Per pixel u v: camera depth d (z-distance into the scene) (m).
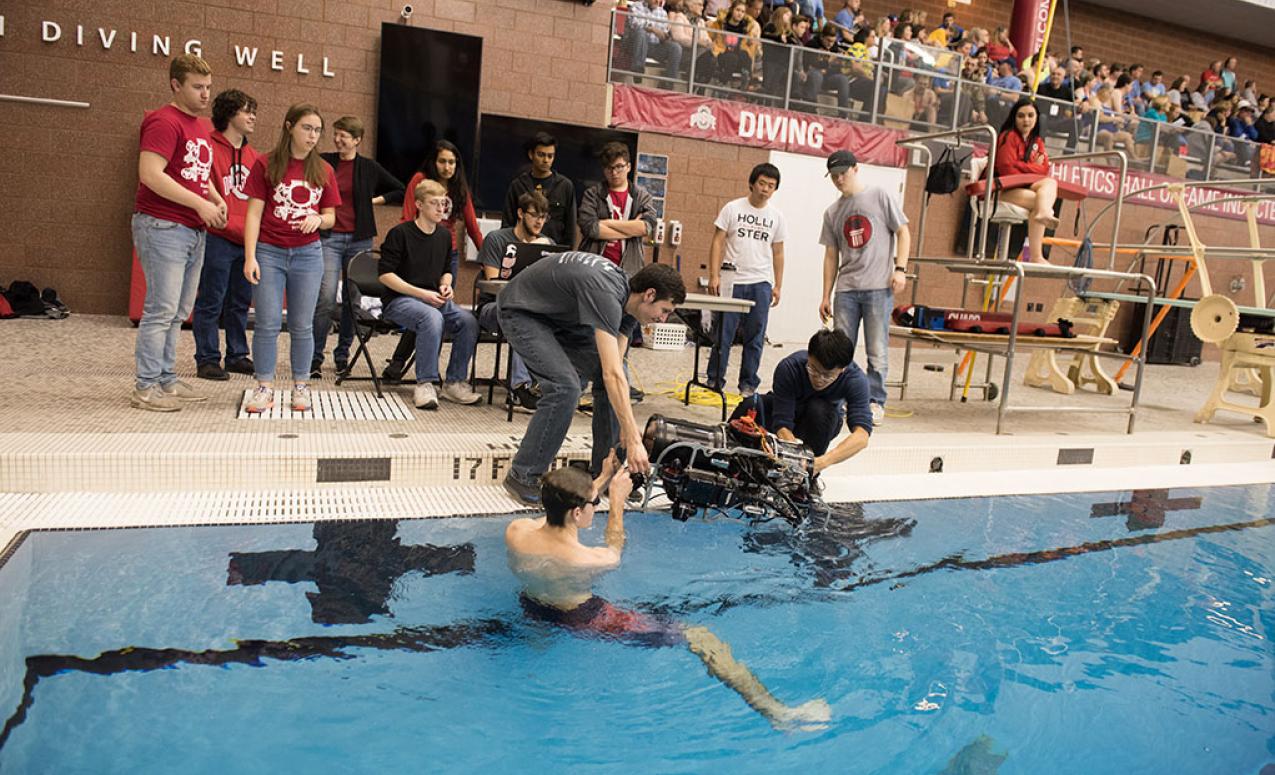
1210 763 2.32
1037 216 6.78
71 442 3.78
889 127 11.35
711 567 3.38
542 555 3.03
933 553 3.77
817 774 2.14
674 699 2.42
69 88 8.06
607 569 3.21
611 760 2.12
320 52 8.73
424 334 5.16
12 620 2.54
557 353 3.92
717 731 2.29
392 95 8.93
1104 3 16.55
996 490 4.94
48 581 2.81
